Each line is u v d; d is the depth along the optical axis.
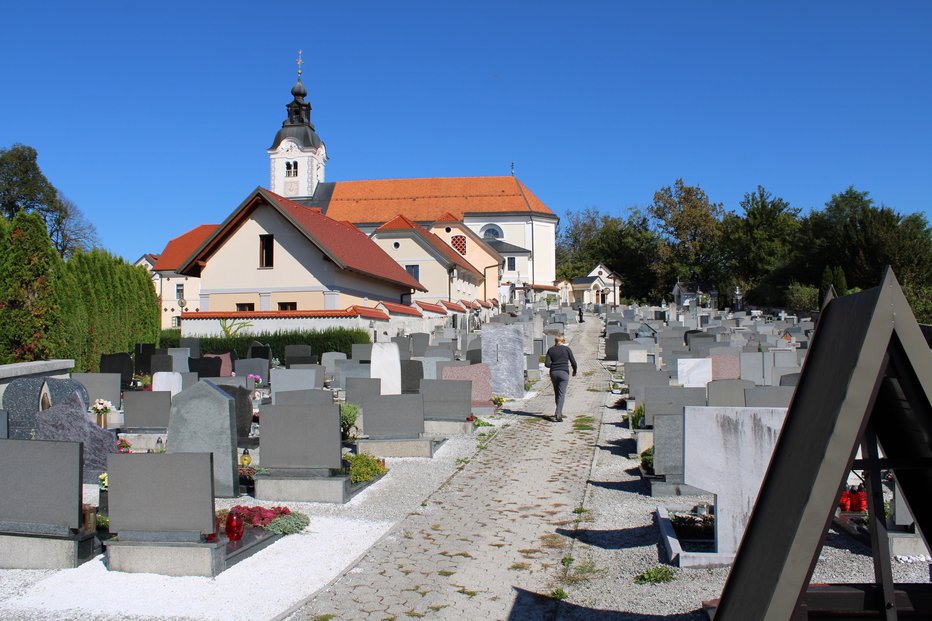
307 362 24.70
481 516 9.79
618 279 90.94
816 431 3.83
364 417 13.66
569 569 7.85
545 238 82.06
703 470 7.88
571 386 23.72
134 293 29.50
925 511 4.57
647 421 13.53
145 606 6.91
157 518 7.83
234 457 10.77
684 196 90.88
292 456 10.70
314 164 82.88
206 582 7.50
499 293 70.88
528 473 12.21
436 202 82.00
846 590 4.54
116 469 7.89
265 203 34.97
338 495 10.47
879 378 3.60
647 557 8.02
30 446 8.13
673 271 90.62
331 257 33.72
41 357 19.53
